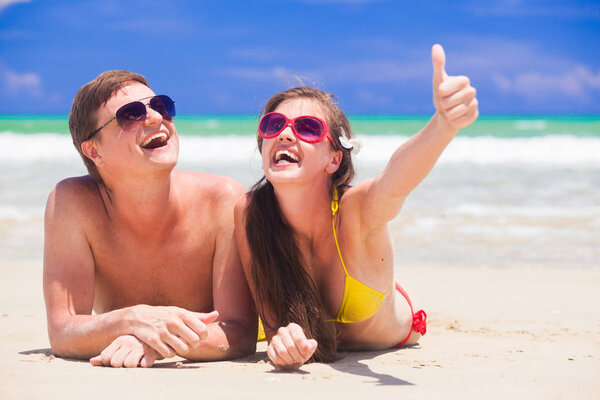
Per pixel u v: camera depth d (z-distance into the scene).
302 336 3.03
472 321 4.91
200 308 3.79
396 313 3.74
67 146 19.83
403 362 3.37
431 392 2.62
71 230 3.51
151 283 3.68
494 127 27.42
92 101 3.43
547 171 15.09
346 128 3.50
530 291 6.26
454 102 2.43
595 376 2.97
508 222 9.81
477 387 2.72
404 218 10.10
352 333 3.65
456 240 8.79
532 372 3.07
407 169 2.74
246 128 27.19
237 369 3.10
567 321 4.91
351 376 2.95
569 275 7.02
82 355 3.33
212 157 18.41
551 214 10.34
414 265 7.56
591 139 21.16
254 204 3.45
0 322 4.64
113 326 3.23
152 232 3.59
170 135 3.48
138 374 2.93
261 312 3.48
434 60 2.47
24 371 3.00
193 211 3.66
